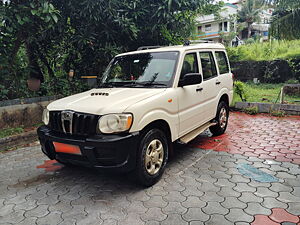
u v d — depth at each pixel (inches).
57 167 168.6
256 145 188.9
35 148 211.0
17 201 126.4
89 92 156.6
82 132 120.5
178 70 151.7
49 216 111.7
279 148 180.1
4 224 107.6
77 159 127.0
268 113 291.6
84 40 263.7
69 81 308.2
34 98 258.5
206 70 188.1
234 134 220.2
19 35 258.1
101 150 115.0
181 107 151.9
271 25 409.1
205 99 180.5
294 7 370.9
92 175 153.1
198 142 203.2
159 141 136.1
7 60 250.7
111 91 146.3
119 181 142.6
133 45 326.3
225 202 114.7
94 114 119.3
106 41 287.9
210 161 163.3
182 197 121.0
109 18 266.4
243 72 539.5
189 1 290.8
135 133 119.3
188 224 100.6
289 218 101.1
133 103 122.4
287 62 475.8
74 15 273.6
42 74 307.6
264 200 114.8
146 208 113.4
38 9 222.2
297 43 550.0
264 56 549.3
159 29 311.3
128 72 166.6
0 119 231.6
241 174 142.2
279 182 131.0
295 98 339.9
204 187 129.6
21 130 233.3
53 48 303.7
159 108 133.8
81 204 120.2
